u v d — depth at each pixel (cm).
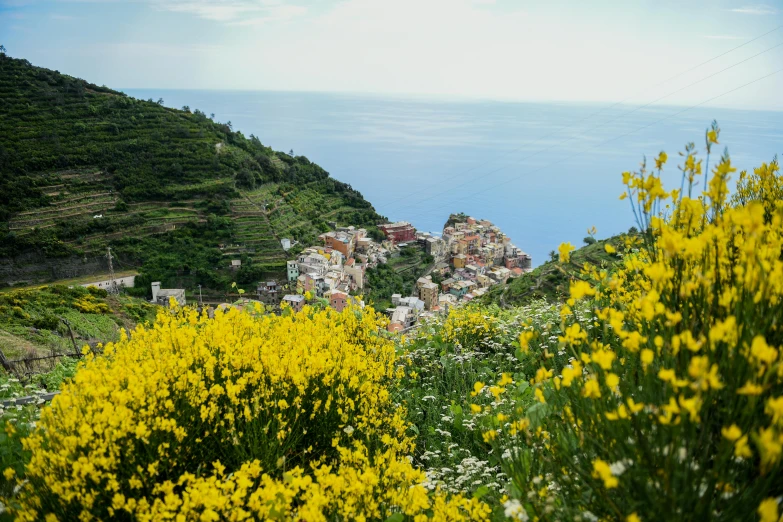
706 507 177
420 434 511
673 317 197
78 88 11556
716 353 209
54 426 330
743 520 176
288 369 399
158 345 411
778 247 231
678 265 238
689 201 229
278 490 256
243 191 9631
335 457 408
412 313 6362
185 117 11919
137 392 321
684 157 232
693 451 196
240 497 262
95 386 346
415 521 266
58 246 7056
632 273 410
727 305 203
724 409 193
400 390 603
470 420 480
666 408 173
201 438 347
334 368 440
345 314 646
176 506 252
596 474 204
